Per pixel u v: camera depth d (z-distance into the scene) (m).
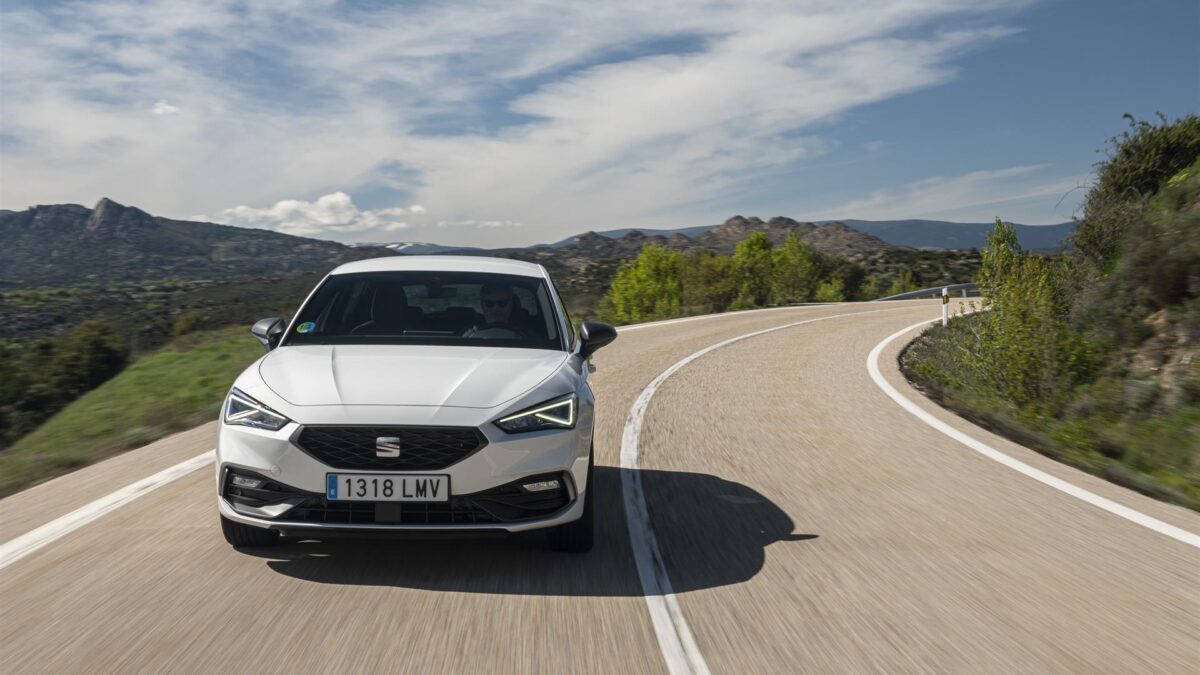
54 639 3.10
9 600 3.51
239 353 15.73
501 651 3.06
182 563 4.00
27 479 5.91
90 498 5.24
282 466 3.70
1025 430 8.42
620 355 15.19
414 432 3.71
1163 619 3.50
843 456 6.89
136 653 2.98
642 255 41.75
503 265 5.64
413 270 5.36
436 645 3.10
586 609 3.51
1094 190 16.16
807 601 3.65
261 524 3.75
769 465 6.54
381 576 3.87
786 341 18.02
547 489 3.91
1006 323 11.61
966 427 8.25
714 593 3.73
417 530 3.67
